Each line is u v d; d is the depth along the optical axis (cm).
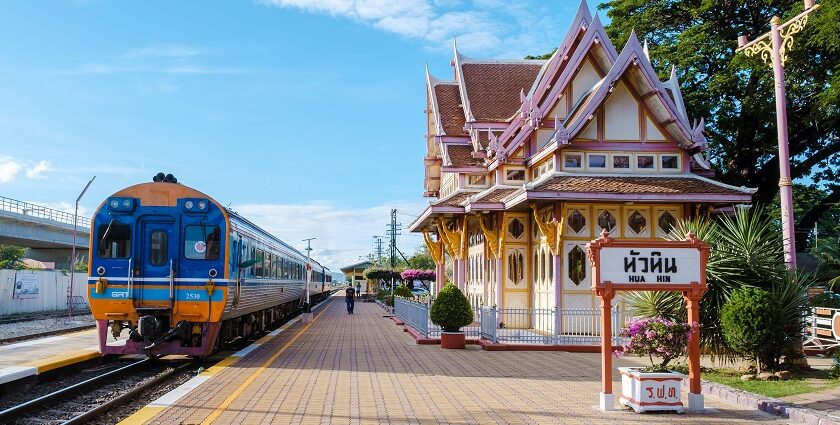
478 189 2683
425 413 892
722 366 1346
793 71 2648
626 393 946
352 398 1003
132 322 1480
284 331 2420
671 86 2469
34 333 2258
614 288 948
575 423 840
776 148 2980
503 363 1467
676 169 2066
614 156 2059
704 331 1256
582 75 2300
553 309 1855
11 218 4038
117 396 1130
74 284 4384
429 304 2114
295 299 3450
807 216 3316
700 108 2880
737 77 2823
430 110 3384
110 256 1477
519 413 897
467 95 2800
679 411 907
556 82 2291
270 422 829
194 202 1494
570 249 1981
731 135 3073
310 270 4006
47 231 4625
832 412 855
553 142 2020
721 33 2958
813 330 1617
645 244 959
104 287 1461
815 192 3516
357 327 2642
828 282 1917
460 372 1309
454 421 843
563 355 1641
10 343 1917
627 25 3247
